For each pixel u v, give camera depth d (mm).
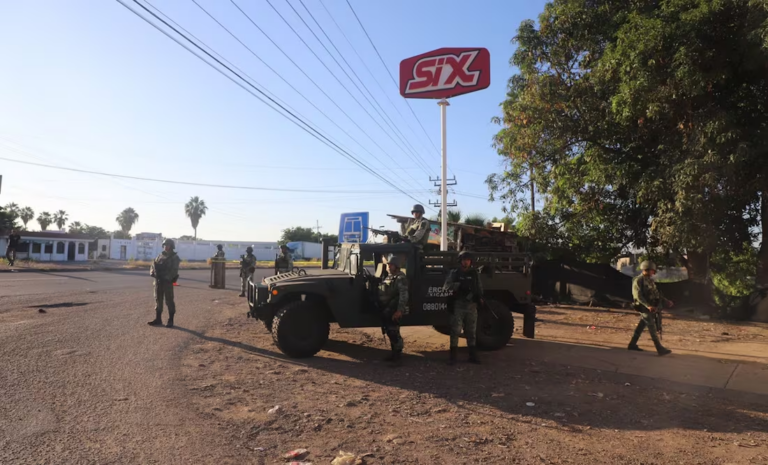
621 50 10797
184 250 53406
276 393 5316
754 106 10672
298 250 61250
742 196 11203
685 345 8750
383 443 4023
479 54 12523
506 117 15047
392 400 5238
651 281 8023
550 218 15766
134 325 9023
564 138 13398
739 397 5570
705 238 10805
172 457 3578
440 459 3740
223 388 5379
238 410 4699
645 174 11742
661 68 10375
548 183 14680
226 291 17359
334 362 6988
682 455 3912
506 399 5379
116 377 5547
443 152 12617
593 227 15812
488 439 4176
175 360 6488
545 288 15797
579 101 12789
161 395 4992
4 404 4535
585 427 4535
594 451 3965
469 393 5582
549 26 13641
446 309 7750
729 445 4133
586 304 14859
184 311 11375
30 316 9672
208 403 4848
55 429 3992
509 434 4312
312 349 7137
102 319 9555
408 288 7102
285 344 6996
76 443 3740
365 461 3648
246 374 6039
